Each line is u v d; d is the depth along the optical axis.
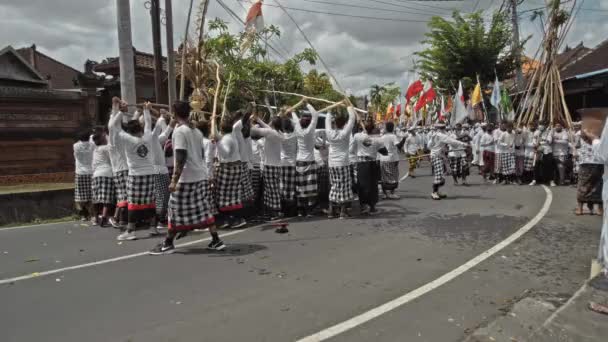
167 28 10.77
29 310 4.18
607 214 4.37
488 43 26.08
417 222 7.84
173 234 6.05
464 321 3.88
